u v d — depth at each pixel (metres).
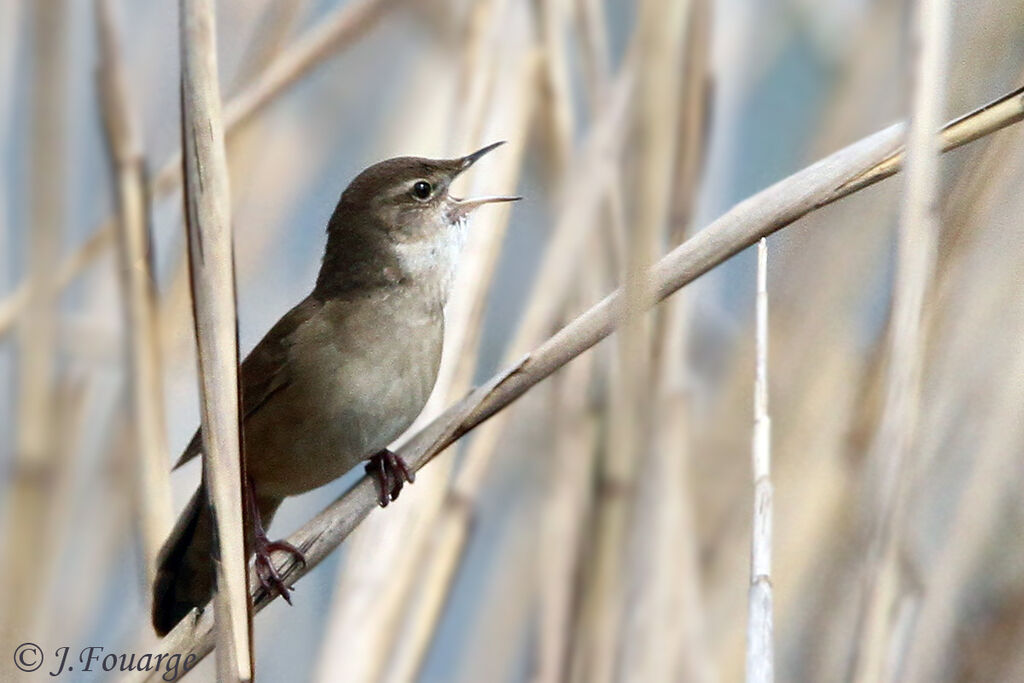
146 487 3.55
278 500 3.58
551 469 3.57
